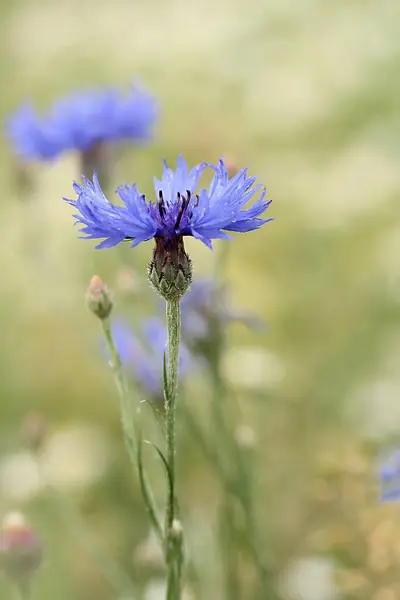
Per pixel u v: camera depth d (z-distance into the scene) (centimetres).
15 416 76
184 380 53
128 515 63
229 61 120
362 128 101
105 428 73
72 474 65
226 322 52
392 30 115
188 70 122
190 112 112
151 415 54
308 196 91
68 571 60
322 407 68
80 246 82
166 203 41
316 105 104
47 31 143
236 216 40
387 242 84
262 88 110
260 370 61
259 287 82
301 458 63
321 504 56
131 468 67
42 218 82
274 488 61
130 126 58
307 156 98
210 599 54
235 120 106
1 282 86
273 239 88
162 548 42
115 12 141
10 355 80
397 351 71
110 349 43
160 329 53
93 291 43
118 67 131
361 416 63
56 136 58
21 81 136
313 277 84
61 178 88
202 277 53
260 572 51
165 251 41
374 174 91
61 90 133
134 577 59
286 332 79
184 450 63
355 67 109
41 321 80
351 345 75
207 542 56
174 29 134
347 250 86
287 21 125
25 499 63
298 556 56
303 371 73
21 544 50
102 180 59
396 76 106
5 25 146
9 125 60
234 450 52
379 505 53
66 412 76
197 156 100
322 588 54
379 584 52
